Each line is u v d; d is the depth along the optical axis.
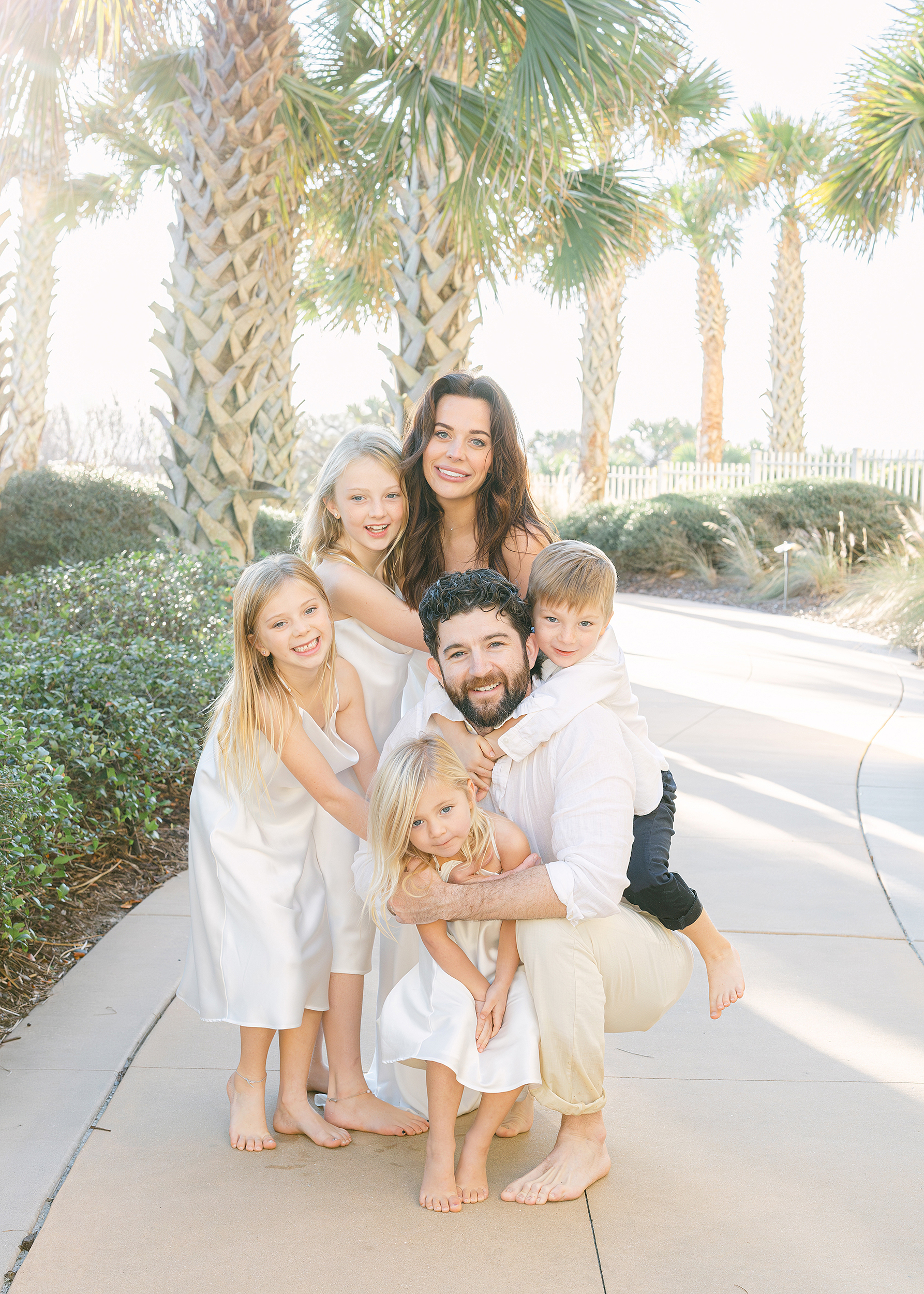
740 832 4.56
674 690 7.74
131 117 10.25
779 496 15.91
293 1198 2.12
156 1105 2.45
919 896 3.83
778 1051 2.75
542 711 2.16
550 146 6.95
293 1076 2.39
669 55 6.37
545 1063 2.13
